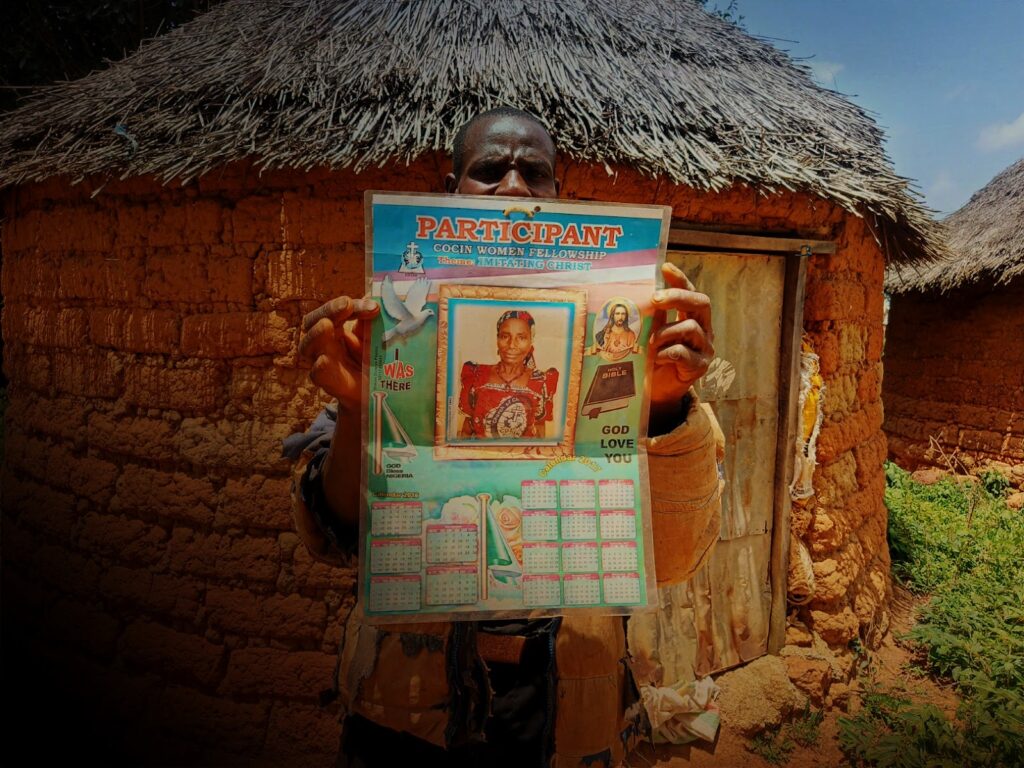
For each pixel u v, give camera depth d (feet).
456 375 4.54
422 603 4.51
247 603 11.28
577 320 4.58
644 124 11.22
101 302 12.37
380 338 4.48
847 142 13.28
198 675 11.42
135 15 27.63
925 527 21.30
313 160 10.03
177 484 11.69
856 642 14.15
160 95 12.07
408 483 4.55
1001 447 26.78
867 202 12.53
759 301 12.76
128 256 11.93
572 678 4.91
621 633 5.40
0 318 15.40
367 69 11.25
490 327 4.53
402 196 4.43
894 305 32.91
